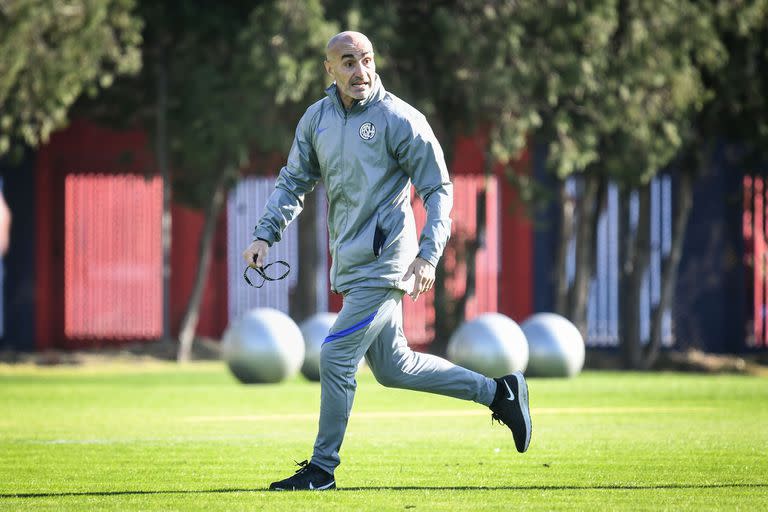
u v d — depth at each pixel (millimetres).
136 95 90938
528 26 82000
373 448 31625
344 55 23016
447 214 23094
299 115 83375
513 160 100312
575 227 100250
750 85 87062
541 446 31953
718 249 99375
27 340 101438
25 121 80562
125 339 104188
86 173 103875
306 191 24844
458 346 62906
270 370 63594
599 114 83938
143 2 85062
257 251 24172
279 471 26875
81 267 105125
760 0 84375
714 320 99500
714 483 24328
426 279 22672
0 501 21953
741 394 56062
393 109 23188
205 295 103188
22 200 101562
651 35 82562
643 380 68938
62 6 78875
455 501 21562
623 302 93000
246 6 85250
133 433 36844
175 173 92875
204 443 33406
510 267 102812
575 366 69000
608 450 30922
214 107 82438
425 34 84188
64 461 28953
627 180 85625
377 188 23203
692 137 88438
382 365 23719
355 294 23250
